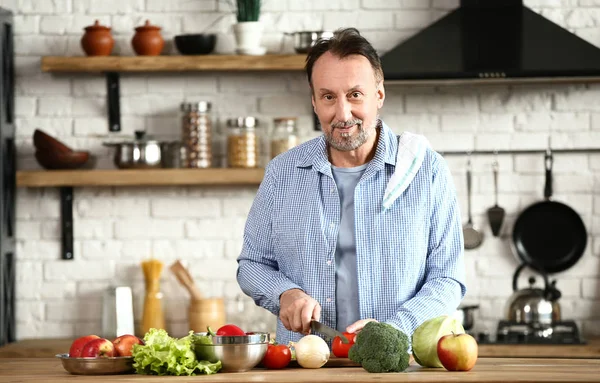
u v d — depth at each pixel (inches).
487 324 197.9
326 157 120.4
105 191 201.5
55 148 191.6
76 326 201.0
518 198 198.8
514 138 199.0
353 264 119.0
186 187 201.5
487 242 198.8
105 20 200.8
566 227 196.9
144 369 100.3
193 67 189.6
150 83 201.3
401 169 118.5
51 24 201.3
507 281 198.1
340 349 108.4
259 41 192.1
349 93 110.6
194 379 94.8
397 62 180.1
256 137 194.5
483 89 198.8
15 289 200.5
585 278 197.2
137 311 200.1
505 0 189.6
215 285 200.8
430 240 119.9
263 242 124.0
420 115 199.5
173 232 201.0
